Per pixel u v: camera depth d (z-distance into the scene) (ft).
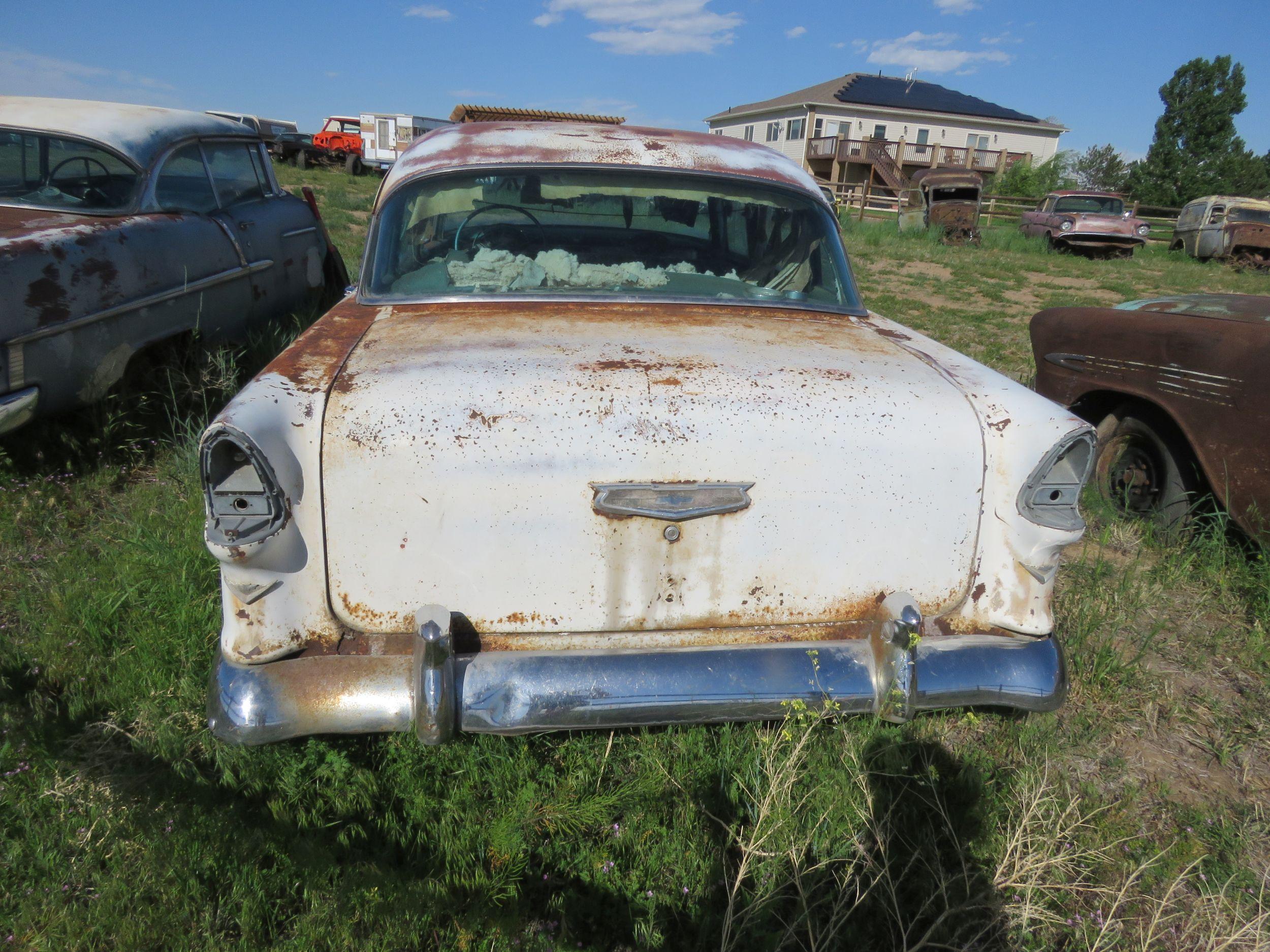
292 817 6.50
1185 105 161.89
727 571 6.18
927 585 6.47
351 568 5.85
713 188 9.45
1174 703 8.62
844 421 6.12
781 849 6.27
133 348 12.92
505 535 5.88
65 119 14.25
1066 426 6.20
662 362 6.57
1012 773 7.43
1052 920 6.04
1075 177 149.18
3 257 10.89
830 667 6.16
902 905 6.24
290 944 5.61
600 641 6.20
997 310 35.22
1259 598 10.33
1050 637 6.61
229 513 5.53
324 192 62.03
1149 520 12.05
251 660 5.80
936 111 140.36
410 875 6.15
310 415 5.73
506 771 6.91
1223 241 60.64
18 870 6.09
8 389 11.03
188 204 15.35
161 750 7.04
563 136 10.02
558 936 5.84
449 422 5.75
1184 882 6.54
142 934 5.58
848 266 9.63
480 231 9.25
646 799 6.84
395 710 5.76
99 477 12.17
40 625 8.77
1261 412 9.89
